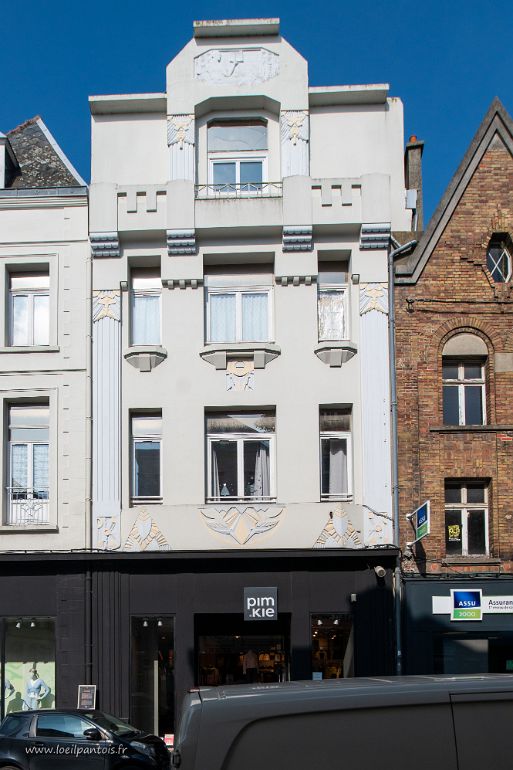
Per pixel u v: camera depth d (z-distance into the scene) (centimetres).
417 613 1694
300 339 1806
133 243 1845
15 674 1731
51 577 1739
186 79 1892
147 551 1716
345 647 1719
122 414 1798
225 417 1816
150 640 1728
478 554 1758
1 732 1364
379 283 1808
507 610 1698
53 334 1825
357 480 1772
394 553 1700
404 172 2100
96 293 1828
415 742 504
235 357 1803
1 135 1959
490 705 512
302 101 1884
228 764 503
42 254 1852
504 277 1848
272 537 1722
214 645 1753
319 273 1864
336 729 506
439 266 1822
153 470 1809
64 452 1783
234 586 1722
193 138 1878
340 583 1720
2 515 1773
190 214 1809
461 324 1806
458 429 1767
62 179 2006
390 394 1773
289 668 1739
